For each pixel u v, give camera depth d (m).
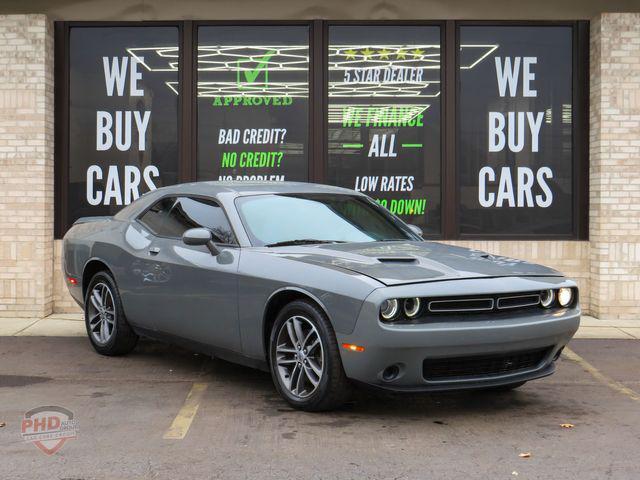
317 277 4.80
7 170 9.05
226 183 6.38
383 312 4.48
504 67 9.55
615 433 4.63
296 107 9.56
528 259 9.43
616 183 9.10
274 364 5.11
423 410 5.13
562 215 9.53
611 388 5.83
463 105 9.55
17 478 3.79
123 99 9.57
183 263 5.80
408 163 9.56
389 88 9.57
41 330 8.18
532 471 3.93
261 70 9.56
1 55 9.05
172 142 9.58
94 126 9.57
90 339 7.01
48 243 9.20
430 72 9.54
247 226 5.58
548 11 9.39
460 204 9.52
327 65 9.53
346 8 9.46
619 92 9.08
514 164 9.56
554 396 5.57
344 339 4.61
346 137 9.57
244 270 5.27
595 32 9.28
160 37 9.53
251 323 5.21
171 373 6.18
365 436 4.51
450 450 4.27
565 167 9.57
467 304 4.70
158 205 6.56
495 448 4.31
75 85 9.53
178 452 4.20
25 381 5.89
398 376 4.59
